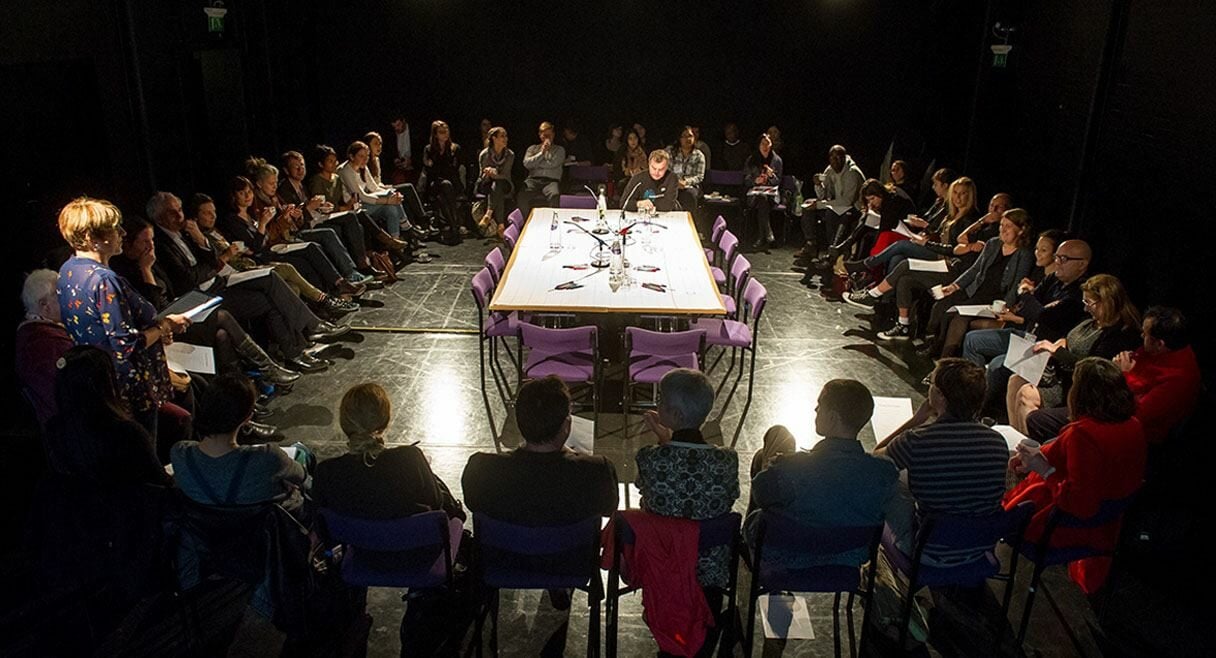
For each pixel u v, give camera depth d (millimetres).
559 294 6016
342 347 7027
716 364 6820
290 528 3684
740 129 11562
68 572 3732
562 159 10367
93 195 6953
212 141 9562
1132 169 6699
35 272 4414
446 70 11359
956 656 3896
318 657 3852
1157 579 4395
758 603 4176
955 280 6891
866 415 3502
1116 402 3676
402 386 6371
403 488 3561
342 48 11195
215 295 5555
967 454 3623
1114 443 3643
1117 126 6984
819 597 4234
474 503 3539
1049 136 8398
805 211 9445
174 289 6113
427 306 7973
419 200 9969
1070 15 8078
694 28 11195
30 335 4320
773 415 6078
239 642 3932
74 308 4320
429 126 11539
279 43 10195
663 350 5480
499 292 6051
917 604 4156
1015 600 4258
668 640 3561
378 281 8516
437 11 11148
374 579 3648
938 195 8461
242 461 3646
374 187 9273
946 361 3744
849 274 8391
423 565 3697
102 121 7020
